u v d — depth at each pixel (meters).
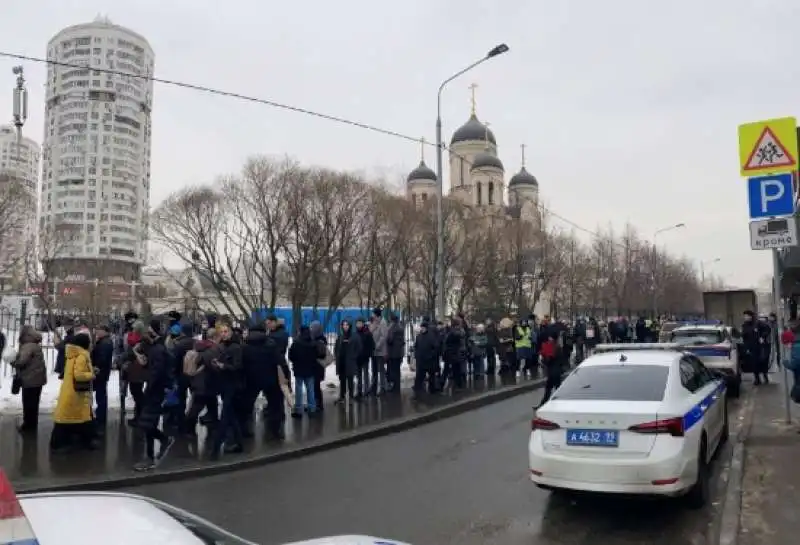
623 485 6.25
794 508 6.47
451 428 12.68
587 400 6.97
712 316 34.44
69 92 66.31
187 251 37.97
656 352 8.35
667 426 6.34
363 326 15.83
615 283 49.56
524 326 22.25
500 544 6.06
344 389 15.33
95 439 10.48
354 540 3.82
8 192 32.25
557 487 6.54
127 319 13.62
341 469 9.38
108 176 65.81
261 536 6.41
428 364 16.86
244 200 33.88
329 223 31.06
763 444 9.45
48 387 15.46
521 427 12.59
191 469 8.95
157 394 9.62
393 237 32.50
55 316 24.20
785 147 10.12
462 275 34.22
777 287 10.72
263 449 10.27
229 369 9.81
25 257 32.12
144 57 69.62
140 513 2.91
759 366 18.84
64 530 2.56
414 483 8.45
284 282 36.00
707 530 6.32
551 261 40.09
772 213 10.22
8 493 2.16
